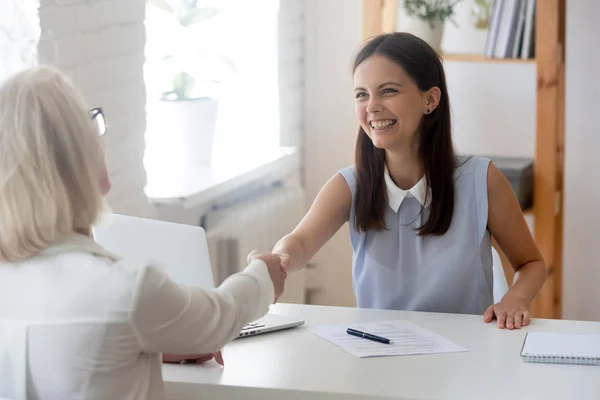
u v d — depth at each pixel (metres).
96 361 1.50
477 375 1.94
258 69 4.20
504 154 4.31
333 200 2.68
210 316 1.59
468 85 4.31
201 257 2.09
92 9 2.71
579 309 4.28
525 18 3.76
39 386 1.52
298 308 2.53
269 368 2.00
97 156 1.58
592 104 4.12
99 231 2.04
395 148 2.56
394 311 2.49
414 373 1.96
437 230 2.59
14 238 1.50
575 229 4.23
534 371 1.97
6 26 2.52
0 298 1.54
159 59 3.62
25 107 1.50
